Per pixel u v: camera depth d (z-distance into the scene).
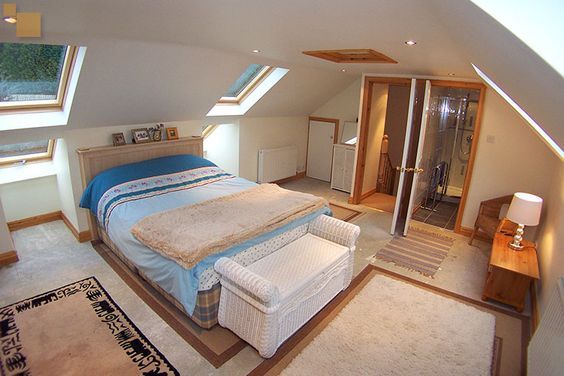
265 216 3.07
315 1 1.46
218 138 5.74
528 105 1.53
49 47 2.78
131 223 3.00
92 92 3.17
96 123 3.68
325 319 2.77
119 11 1.80
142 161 4.06
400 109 6.29
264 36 2.43
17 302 2.83
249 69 4.66
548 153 3.75
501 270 2.94
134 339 2.50
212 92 4.19
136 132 4.03
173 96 3.86
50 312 2.73
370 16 1.62
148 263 2.74
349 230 3.07
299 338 2.55
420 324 2.74
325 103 6.39
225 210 3.21
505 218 3.65
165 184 3.76
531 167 3.88
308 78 5.02
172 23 2.09
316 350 2.43
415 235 4.42
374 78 4.80
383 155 5.99
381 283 3.29
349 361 2.35
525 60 0.93
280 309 2.33
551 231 3.08
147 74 3.27
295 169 6.59
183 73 3.52
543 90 1.01
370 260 3.74
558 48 0.80
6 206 3.95
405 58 2.93
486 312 2.94
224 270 2.40
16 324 2.59
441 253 3.95
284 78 4.69
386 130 6.51
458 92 5.55
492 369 2.36
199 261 2.42
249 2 1.58
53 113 3.39
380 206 5.41
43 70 2.97
